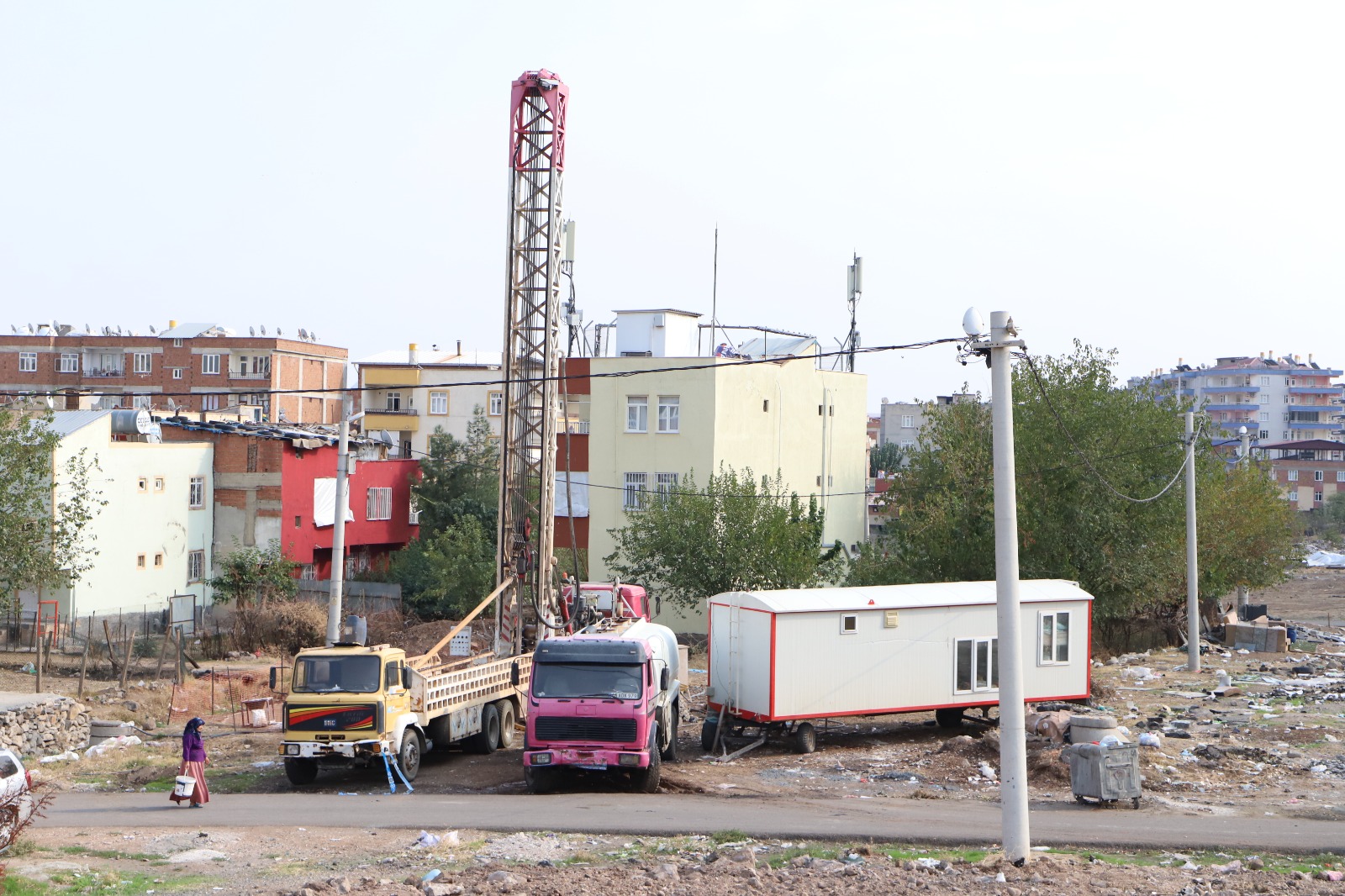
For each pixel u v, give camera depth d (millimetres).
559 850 16844
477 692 27547
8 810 15227
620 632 26297
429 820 19203
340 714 23391
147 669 42062
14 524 37031
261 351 95312
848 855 16203
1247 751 24281
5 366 99875
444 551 56562
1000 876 14609
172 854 16797
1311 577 100562
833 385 63625
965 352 15742
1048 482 43438
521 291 33125
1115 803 20109
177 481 52688
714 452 53625
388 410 85250
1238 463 58219
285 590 53281
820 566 50031
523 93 32750
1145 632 50250
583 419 58312
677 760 26297
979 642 28203
